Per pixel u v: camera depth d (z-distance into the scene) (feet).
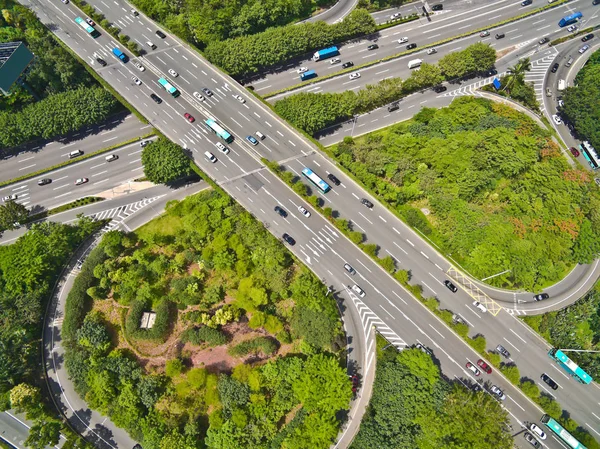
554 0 494.18
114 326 349.00
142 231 387.34
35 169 416.26
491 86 454.40
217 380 320.70
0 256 353.31
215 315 337.11
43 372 339.77
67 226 380.78
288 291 349.00
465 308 354.95
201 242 363.35
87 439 327.88
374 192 383.24
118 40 443.32
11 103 407.64
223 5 448.65
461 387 312.09
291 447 296.92
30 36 430.61
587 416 333.21
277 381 317.42
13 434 331.77
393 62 467.11
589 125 425.28
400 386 305.94
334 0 490.49
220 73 429.79
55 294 363.76
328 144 427.74
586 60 472.03
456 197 378.12
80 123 406.00
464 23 488.02
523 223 369.71
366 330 344.90
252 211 375.86
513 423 329.31
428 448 289.53
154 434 305.53
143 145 422.00
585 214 383.04
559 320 356.59
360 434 303.89
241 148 399.03
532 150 398.21
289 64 458.91
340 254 363.35
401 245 369.09
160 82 420.77
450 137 406.00
